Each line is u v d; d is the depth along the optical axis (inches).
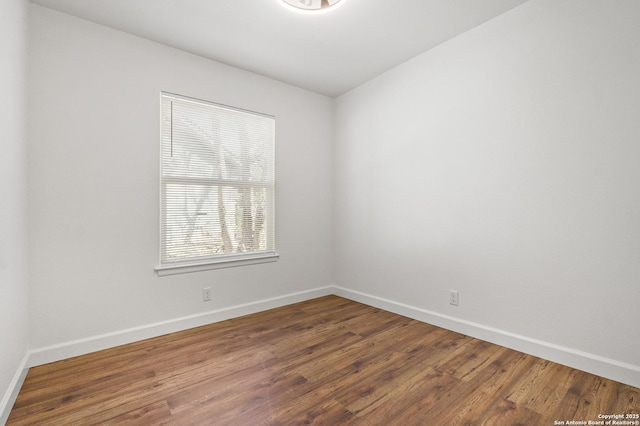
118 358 86.5
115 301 94.4
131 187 97.0
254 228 126.6
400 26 96.4
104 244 92.6
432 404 66.1
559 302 82.0
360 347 93.7
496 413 63.1
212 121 115.2
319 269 148.3
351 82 135.6
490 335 95.7
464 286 102.5
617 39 72.4
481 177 97.2
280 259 133.9
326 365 82.9
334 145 152.3
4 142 63.0
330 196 151.9
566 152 80.2
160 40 101.3
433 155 110.4
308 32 99.0
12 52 68.2
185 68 108.0
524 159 87.7
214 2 83.7
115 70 94.4
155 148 101.7
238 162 121.9
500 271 93.4
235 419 61.4
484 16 92.4
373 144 132.7
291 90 137.1
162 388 72.1
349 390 71.3
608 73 73.7
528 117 86.7
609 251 74.2
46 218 83.7
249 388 72.2
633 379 70.7
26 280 79.1
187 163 109.3
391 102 124.6
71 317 87.4
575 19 78.2
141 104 99.0
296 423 60.4
